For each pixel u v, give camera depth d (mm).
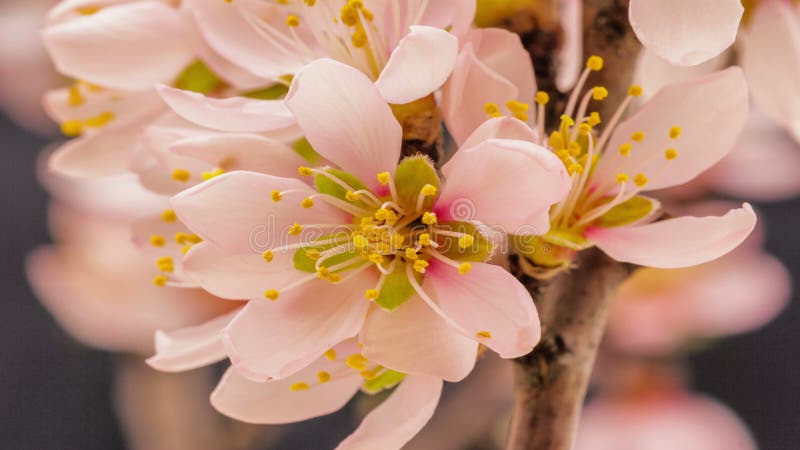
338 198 238
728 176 421
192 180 245
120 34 255
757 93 268
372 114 233
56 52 255
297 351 234
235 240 233
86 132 267
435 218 235
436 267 237
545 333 249
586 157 242
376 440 236
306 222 236
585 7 252
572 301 250
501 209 231
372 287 238
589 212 241
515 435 250
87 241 438
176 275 249
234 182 232
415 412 236
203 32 249
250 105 239
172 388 438
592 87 251
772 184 427
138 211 437
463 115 237
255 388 243
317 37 247
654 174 242
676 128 239
